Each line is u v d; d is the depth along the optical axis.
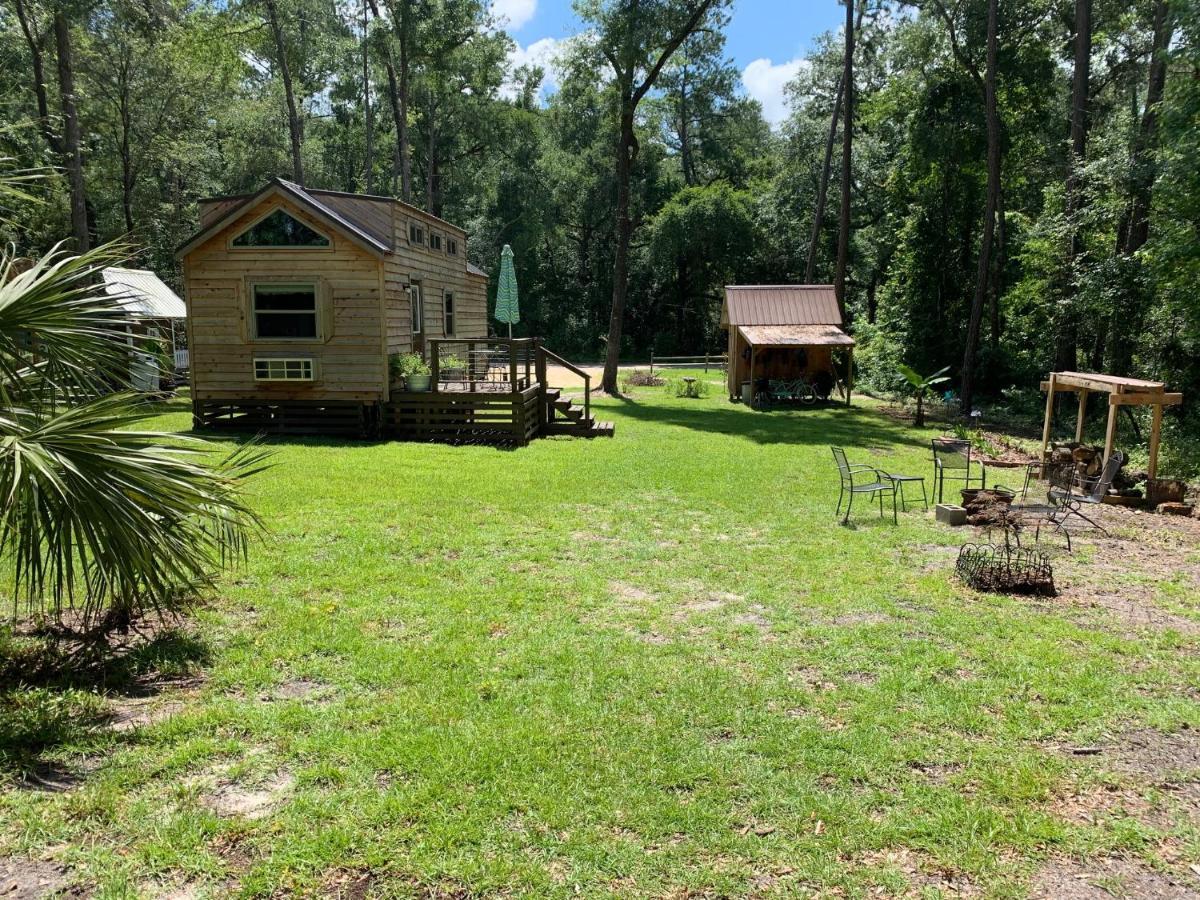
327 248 14.91
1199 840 3.40
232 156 36.19
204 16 27.94
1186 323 16.84
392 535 8.02
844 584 6.96
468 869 3.05
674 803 3.53
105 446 3.89
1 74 25.19
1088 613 6.42
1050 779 3.84
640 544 8.15
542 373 16.64
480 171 43.38
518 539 8.14
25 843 3.11
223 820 3.29
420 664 4.94
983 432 18.98
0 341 4.11
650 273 49.38
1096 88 28.80
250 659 4.95
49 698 4.30
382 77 36.38
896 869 3.16
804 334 24.14
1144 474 11.95
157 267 33.34
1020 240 26.19
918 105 27.16
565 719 4.28
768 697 4.66
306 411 15.39
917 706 4.59
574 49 24.78
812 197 40.31
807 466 13.27
